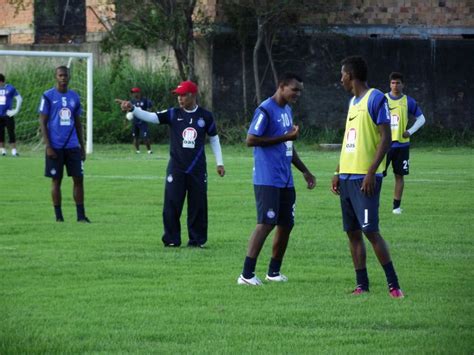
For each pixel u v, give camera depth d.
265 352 21.30
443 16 118.44
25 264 32.72
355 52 115.19
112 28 111.62
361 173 27.44
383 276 31.17
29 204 51.38
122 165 79.81
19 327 23.53
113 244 37.72
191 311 25.39
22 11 128.12
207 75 113.62
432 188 62.50
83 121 108.56
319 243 38.41
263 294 27.83
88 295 27.50
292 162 30.69
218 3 112.62
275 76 112.75
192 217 37.56
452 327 23.81
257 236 29.31
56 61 110.50
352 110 27.83
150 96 112.56
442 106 116.00
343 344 22.09
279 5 109.25
